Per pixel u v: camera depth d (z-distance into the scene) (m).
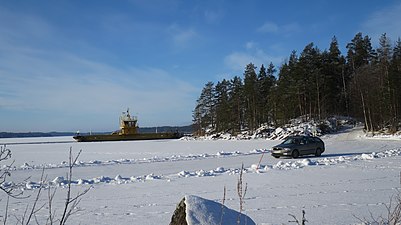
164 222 7.66
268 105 75.94
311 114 68.38
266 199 9.55
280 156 23.03
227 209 3.45
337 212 7.84
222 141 63.22
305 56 70.62
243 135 73.44
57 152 41.06
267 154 26.78
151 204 9.53
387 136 46.75
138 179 14.56
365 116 55.84
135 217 8.11
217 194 10.62
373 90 56.56
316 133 58.94
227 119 83.12
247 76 78.81
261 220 7.38
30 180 15.88
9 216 8.43
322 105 67.38
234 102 82.69
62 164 23.31
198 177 14.57
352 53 80.38
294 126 64.75
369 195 9.59
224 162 21.73
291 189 10.95
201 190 11.46
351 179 12.54
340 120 68.00
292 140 23.73
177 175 15.34
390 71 54.88
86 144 67.12
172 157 26.23
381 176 13.07
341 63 78.00
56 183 14.14
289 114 69.06
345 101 74.00
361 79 59.38
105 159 28.86
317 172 14.70
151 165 21.34
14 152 41.94
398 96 54.12
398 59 59.09
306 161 17.92
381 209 7.98
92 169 20.09
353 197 9.38
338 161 18.38
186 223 3.30
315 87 66.88
